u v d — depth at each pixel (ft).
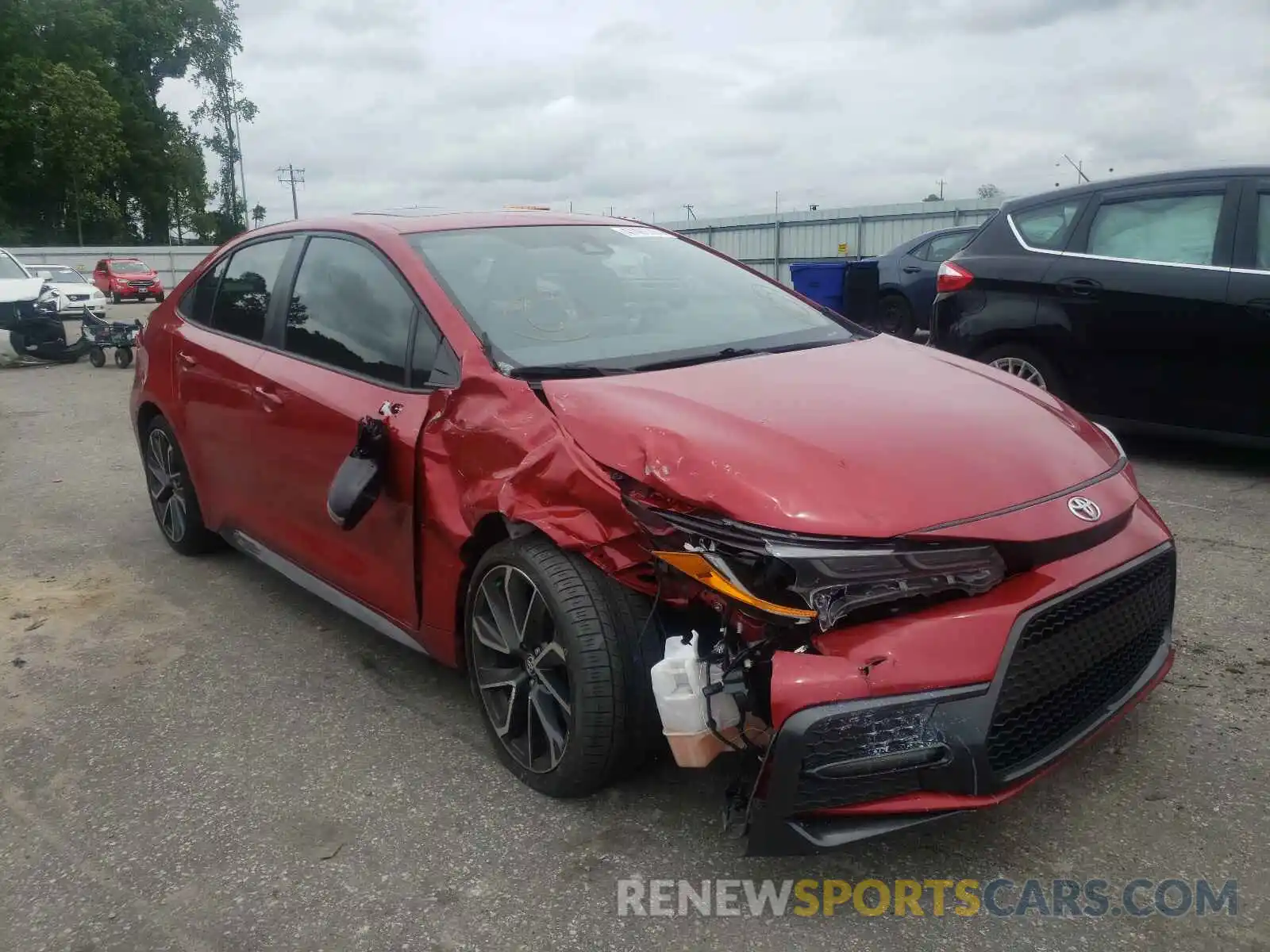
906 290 40.81
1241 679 11.22
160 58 225.56
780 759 7.30
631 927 7.84
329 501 10.57
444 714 11.45
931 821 7.57
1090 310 20.39
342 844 9.05
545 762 9.55
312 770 10.34
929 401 9.46
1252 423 18.84
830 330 12.36
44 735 11.31
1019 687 7.68
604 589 8.71
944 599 7.76
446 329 10.57
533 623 9.28
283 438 12.55
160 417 16.63
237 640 13.74
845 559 7.45
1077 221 20.98
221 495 14.84
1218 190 19.25
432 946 7.75
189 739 11.10
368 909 8.19
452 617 10.31
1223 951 7.33
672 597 8.39
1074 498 8.47
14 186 198.18
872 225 71.92
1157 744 9.98
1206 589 13.78
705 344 11.23
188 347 15.24
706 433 8.46
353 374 11.65
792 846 7.44
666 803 9.37
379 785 10.00
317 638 13.75
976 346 22.29
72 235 208.23
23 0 197.47
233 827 9.39
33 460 25.99
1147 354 19.79
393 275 11.52
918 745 7.38
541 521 8.79
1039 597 7.74
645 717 8.77
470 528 9.66
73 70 200.54
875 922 7.79
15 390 40.16
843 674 7.29
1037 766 7.84
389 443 10.62
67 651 13.60
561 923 7.91
